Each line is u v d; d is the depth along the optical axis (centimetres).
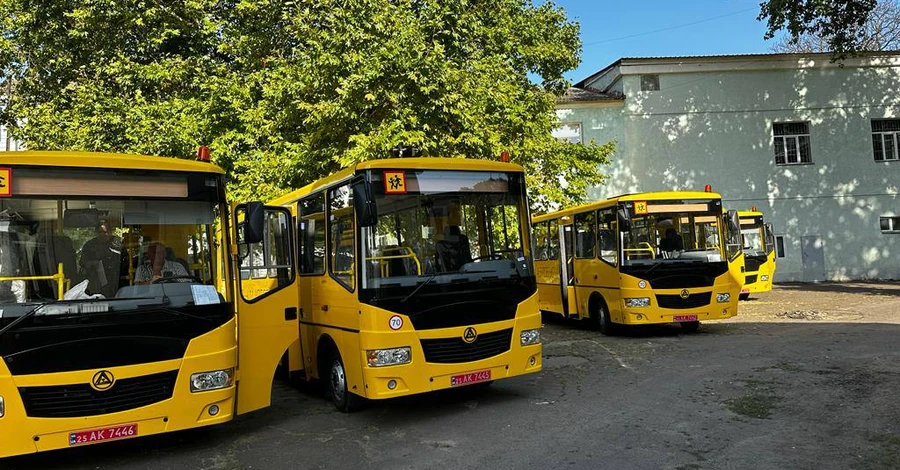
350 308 666
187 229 559
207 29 1614
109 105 1530
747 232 1991
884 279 2620
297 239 842
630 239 1177
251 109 1393
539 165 1619
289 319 677
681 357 953
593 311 1320
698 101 2606
